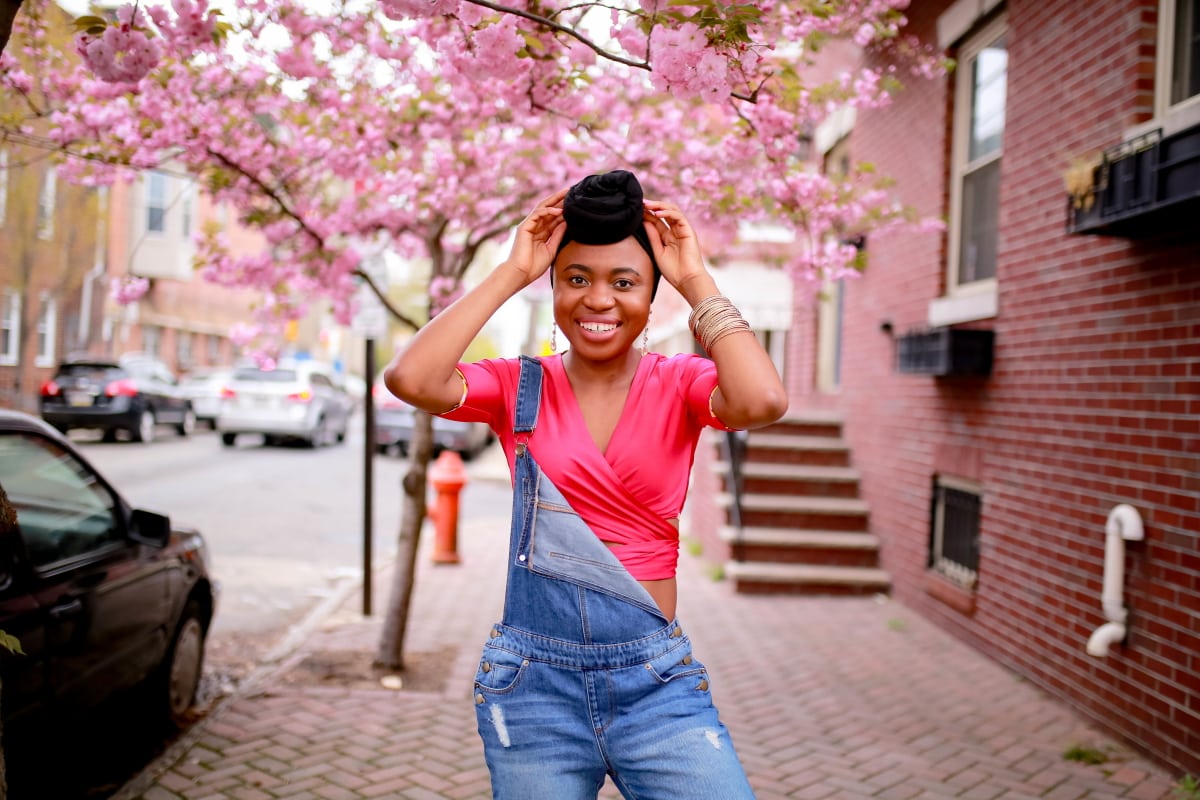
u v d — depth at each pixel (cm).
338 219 526
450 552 856
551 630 182
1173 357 400
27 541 327
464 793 361
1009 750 419
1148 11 432
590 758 182
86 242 1978
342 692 478
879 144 785
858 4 402
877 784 379
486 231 548
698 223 529
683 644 185
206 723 430
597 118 483
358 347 5362
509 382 195
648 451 184
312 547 922
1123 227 401
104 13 318
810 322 1009
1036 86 527
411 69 440
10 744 305
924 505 678
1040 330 514
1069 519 480
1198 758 374
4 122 425
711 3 227
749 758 406
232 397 1808
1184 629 386
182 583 431
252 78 448
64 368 1792
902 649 589
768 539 768
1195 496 382
